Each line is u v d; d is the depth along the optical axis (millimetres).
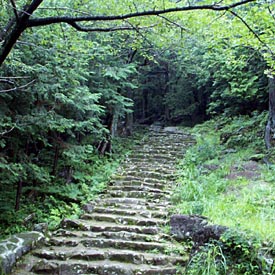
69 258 4426
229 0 3299
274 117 8328
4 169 5527
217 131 11281
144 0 3770
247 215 5199
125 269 4133
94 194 7121
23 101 5684
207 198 6309
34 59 5512
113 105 8727
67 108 6582
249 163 7855
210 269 3555
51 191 6762
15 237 4602
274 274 3371
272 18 3959
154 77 16547
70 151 6758
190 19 3949
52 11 4656
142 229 5254
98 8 4055
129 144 10734
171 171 8281
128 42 6027
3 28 3639
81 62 6047
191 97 15047
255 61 9242
